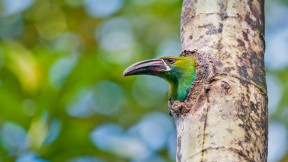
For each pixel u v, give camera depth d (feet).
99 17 61.72
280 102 58.03
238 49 26.32
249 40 26.66
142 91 55.72
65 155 40.19
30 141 39.40
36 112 40.09
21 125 39.68
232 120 24.71
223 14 26.99
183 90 26.35
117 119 53.98
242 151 24.16
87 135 40.65
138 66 29.14
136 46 59.57
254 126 24.81
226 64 25.94
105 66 46.03
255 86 25.64
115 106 53.21
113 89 52.16
